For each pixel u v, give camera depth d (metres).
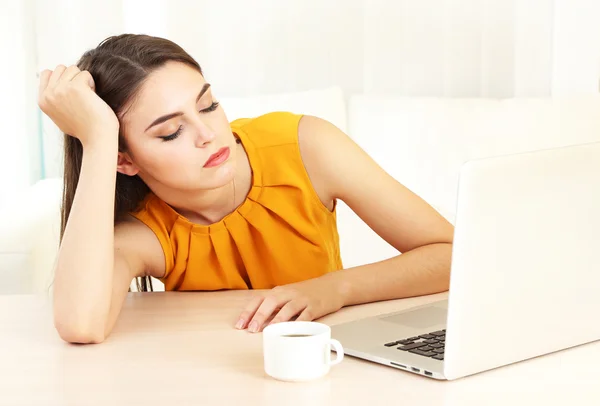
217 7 2.80
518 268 0.96
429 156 2.47
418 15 2.82
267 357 0.99
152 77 1.34
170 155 1.35
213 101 1.38
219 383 0.98
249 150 1.57
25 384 0.99
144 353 1.10
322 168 1.56
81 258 1.23
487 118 2.46
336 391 0.94
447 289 1.42
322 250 1.61
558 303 1.01
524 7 2.83
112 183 1.31
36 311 1.34
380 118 2.53
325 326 1.02
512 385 0.95
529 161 0.93
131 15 2.80
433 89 2.86
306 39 2.82
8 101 2.81
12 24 2.78
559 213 0.97
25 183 2.85
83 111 1.32
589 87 2.85
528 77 2.87
